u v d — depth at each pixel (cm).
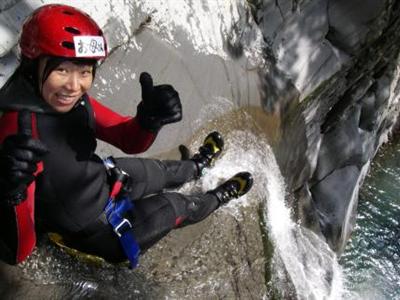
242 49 449
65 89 176
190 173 294
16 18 248
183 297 276
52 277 239
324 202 621
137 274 269
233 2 436
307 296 406
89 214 204
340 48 569
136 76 324
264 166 429
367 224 727
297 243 447
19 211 169
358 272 647
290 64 509
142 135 213
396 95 749
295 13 503
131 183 227
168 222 240
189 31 384
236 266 319
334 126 620
